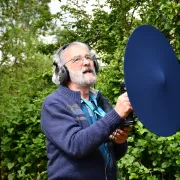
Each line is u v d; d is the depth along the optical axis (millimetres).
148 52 2117
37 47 7863
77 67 2434
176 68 2297
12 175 4957
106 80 4219
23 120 4918
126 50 1980
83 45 2527
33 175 4820
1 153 5109
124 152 2561
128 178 3846
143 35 2104
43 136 4668
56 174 2316
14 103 5508
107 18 6184
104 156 2369
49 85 5902
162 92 2141
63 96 2395
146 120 1992
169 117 2158
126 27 5418
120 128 2270
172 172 3770
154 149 3602
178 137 3537
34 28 7883
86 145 2123
